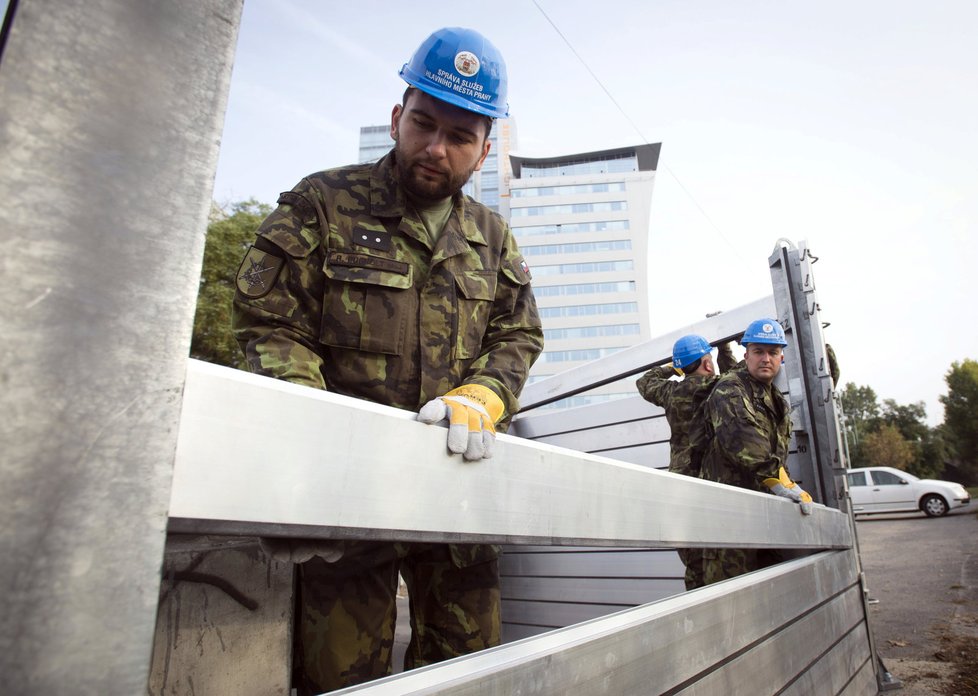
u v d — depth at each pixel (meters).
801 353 3.62
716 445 3.15
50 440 0.36
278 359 1.17
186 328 0.44
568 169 104.25
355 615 1.31
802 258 3.69
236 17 0.51
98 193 0.40
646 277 94.50
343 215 1.34
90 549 0.37
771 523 1.86
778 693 1.62
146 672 0.38
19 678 0.33
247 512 0.49
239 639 1.29
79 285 0.38
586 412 4.59
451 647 1.45
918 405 51.94
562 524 0.89
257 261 1.25
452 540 0.73
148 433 0.41
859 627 2.98
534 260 96.19
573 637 0.87
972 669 3.70
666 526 1.19
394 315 1.34
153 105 0.44
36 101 0.38
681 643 1.14
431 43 1.33
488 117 1.35
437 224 1.48
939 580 6.94
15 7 0.38
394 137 1.47
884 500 14.57
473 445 0.73
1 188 0.36
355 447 0.59
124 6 0.43
